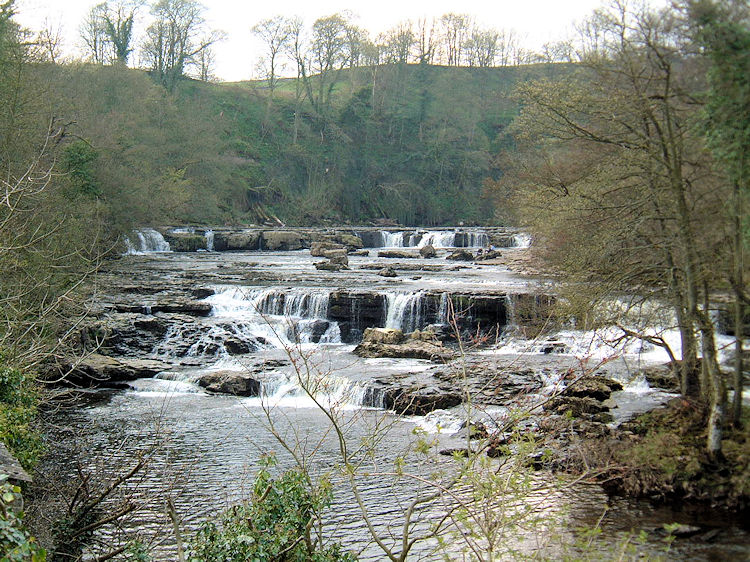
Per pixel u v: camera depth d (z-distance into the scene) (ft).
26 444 52.90
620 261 72.79
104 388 95.50
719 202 60.29
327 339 130.52
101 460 65.31
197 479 61.72
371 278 166.09
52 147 113.19
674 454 61.82
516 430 34.30
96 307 119.44
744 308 62.85
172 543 48.62
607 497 57.21
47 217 98.37
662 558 47.24
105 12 320.09
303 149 384.47
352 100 420.77
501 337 120.88
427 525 51.52
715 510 55.52
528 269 171.42
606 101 64.54
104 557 39.86
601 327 75.51
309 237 276.41
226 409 85.66
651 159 65.87
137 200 191.62
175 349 113.80
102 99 229.25
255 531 33.96
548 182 96.94
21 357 61.00
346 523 52.60
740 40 50.55
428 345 113.29
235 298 144.87
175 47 346.74
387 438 72.79
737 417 65.41
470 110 431.02
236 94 411.54
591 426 71.05
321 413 83.87
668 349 80.18
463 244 285.02
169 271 177.58
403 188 402.93
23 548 24.39
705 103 55.21
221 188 287.89
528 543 45.19
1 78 111.86
